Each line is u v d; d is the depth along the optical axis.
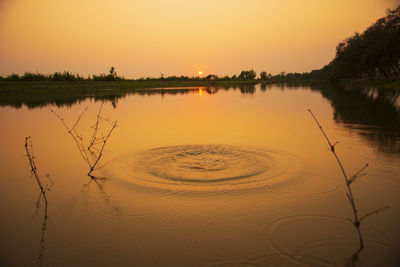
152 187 5.72
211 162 7.14
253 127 11.80
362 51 48.00
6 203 5.31
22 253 3.87
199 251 3.82
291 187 5.62
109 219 4.67
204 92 39.84
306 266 3.48
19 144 9.63
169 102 24.28
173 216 4.69
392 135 9.69
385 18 41.88
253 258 3.65
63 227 4.50
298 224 4.39
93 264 3.63
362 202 5.04
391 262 3.51
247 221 4.48
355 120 13.00
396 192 5.38
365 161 7.05
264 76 128.25
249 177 6.12
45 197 5.52
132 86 54.34
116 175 6.46
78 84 47.62
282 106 19.89
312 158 7.35
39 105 22.95
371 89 35.25
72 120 14.73
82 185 6.01
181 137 10.08
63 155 8.22
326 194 5.34
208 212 4.76
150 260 3.68
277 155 7.64
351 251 3.74
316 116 14.66
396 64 43.00
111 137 10.37
